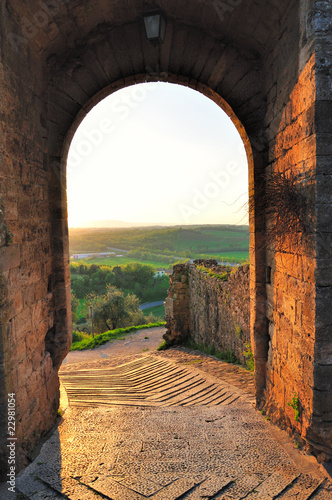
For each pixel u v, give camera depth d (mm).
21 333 3154
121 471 2814
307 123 2822
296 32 3098
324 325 2734
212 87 4531
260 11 3613
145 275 56719
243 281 7531
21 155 3303
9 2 2975
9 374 2836
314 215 2721
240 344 7766
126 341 15906
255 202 4141
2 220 2805
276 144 3801
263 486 2559
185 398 5273
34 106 3707
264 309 4328
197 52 4449
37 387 3529
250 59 4348
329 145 2672
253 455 3021
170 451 3127
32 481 2758
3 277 2773
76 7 3660
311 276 2801
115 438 3463
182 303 13070
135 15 4254
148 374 7520
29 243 3451
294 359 3256
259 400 4355
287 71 3373
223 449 3135
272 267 4000
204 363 8172
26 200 3404
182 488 2551
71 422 3988
